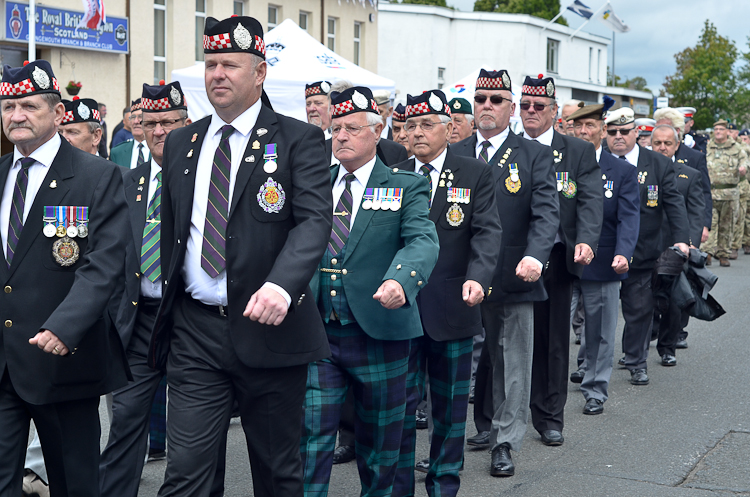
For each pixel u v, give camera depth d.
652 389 7.20
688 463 5.27
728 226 15.45
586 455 5.46
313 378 3.88
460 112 6.20
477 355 6.70
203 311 3.22
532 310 5.16
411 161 4.70
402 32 39.41
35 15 14.62
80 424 3.57
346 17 24.22
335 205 4.05
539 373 5.71
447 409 4.45
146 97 4.58
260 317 2.92
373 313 3.86
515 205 5.12
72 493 3.59
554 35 46.12
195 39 18.78
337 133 3.99
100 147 9.18
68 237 3.48
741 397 6.89
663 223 8.18
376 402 3.94
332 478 5.14
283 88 10.84
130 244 4.45
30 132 3.46
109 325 3.64
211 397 3.20
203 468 3.15
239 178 3.18
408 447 4.34
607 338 6.46
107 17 16.09
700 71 45.50
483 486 4.89
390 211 3.95
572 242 5.63
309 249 3.05
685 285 7.18
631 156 7.61
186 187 3.24
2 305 3.46
